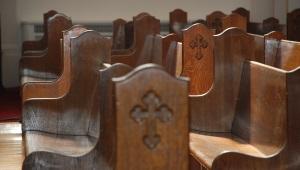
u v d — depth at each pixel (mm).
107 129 3504
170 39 6227
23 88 5328
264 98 3965
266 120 3904
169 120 2693
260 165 3537
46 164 3797
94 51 4613
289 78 3525
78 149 4117
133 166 2688
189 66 5340
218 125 4613
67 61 5246
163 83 2668
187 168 2738
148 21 7250
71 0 10812
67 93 4645
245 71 4449
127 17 11000
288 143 3535
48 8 10773
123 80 2639
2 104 8703
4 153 5832
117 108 2641
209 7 11188
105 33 10969
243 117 4414
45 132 4652
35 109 4641
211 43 5328
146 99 2662
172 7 11078
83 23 10891
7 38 10617
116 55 7125
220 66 4562
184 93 2693
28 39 10727
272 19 8469
